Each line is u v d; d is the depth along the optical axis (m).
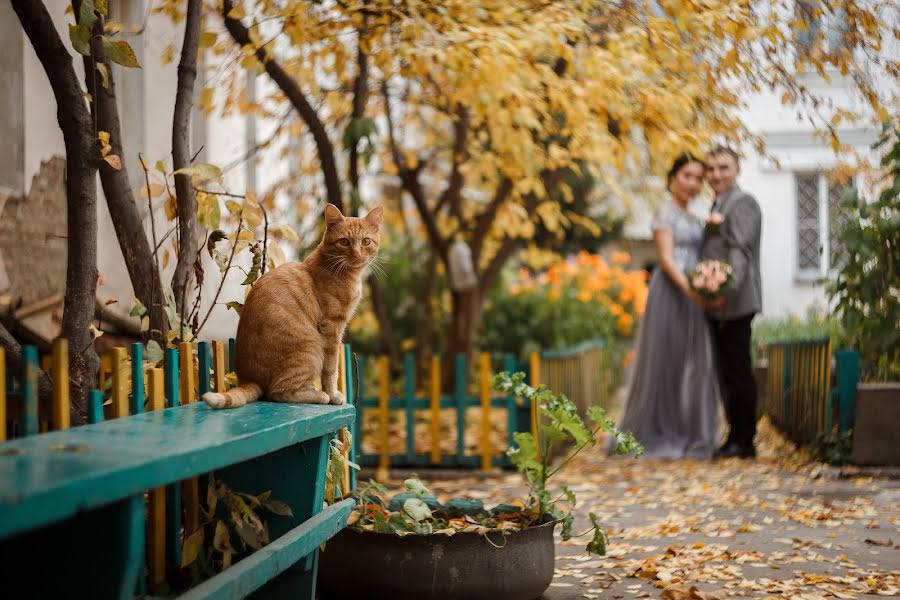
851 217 7.32
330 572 3.67
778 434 9.36
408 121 10.22
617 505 5.92
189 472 2.10
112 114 3.88
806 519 5.29
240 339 3.44
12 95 5.88
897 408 6.76
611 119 6.77
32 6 3.24
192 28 4.17
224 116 7.55
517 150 6.81
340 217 3.74
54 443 2.18
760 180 16.53
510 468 7.48
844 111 6.00
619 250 20.84
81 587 2.12
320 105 8.27
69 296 3.42
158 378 2.98
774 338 11.95
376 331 12.49
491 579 3.56
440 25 5.57
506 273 14.58
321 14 6.23
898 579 4.02
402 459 7.60
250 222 4.14
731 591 3.90
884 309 6.98
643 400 8.33
